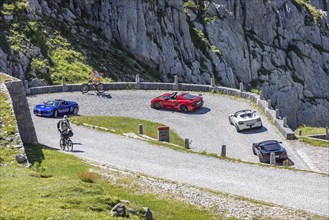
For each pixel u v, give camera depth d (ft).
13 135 148.15
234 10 488.44
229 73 423.23
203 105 271.08
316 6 631.97
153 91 295.28
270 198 132.36
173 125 238.27
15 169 125.49
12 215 85.66
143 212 104.94
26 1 336.08
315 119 480.64
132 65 366.22
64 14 365.20
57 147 175.01
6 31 309.22
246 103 276.21
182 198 125.70
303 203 129.80
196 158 170.60
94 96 276.00
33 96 267.80
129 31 387.55
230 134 229.04
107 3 390.21
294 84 479.82
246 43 472.44
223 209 120.47
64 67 310.45
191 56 414.21
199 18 449.48
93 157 161.27
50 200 98.78
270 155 187.83
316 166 191.01
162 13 408.05
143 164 157.58
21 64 293.84
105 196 105.29
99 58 345.72
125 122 231.91
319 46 544.62
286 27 526.16
